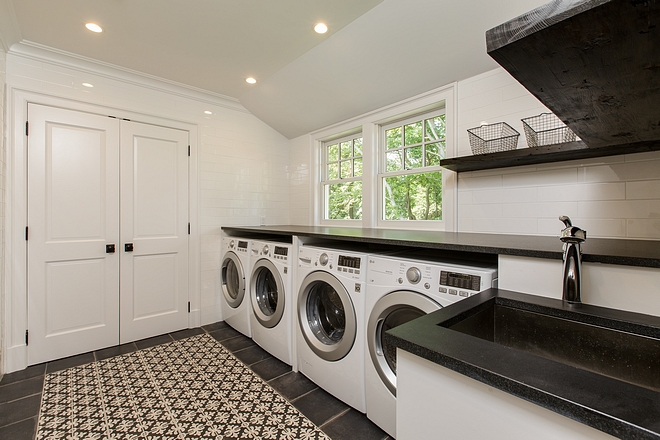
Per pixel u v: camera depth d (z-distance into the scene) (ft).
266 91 9.49
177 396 5.84
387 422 4.73
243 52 7.38
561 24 1.48
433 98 7.45
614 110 2.56
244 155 10.84
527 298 3.34
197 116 9.76
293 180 11.92
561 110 2.59
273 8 5.81
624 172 4.97
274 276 7.34
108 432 4.84
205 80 8.87
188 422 5.10
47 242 7.33
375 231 7.38
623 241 4.56
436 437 1.99
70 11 5.84
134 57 7.57
